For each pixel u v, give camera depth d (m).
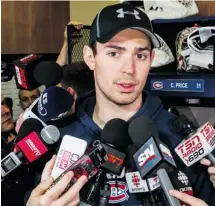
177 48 1.77
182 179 1.16
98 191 1.09
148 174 1.00
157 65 1.79
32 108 1.27
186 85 1.72
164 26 1.84
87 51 1.26
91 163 1.02
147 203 1.13
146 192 1.12
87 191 1.08
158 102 1.30
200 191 1.21
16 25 2.46
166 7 1.77
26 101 2.07
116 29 1.13
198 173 1.21
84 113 1.29
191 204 0.98
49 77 1.29
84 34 1.97
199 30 1.67
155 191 1.11
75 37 1.95
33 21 2.55
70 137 1.09
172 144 1.22
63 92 1.23
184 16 1.76
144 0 1.81
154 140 1.01
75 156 1.07
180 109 1.81
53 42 2.68
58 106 1.21
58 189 0.97
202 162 1.09
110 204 1.19
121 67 1.15
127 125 1.16
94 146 1.08
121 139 1.12
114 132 1.12
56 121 1.30
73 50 1.96
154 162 0.98
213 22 1.70
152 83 1.78
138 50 1.15
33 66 1.31
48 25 2.64
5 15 2.39
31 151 1.13
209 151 1.07
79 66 1.75
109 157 1.05
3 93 1.99
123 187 1.18
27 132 1.19
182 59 1.74
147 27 1.15
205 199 1.21
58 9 2.70
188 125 1.15
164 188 0.99
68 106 1.24
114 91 1.18
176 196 0.98
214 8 1.87
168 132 1.25
